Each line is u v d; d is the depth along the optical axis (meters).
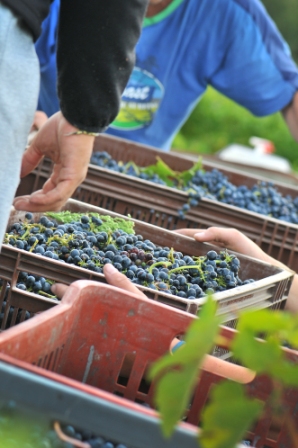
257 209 3.17
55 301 1.69
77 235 2.06
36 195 1.81
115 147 3.50
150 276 1.88
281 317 0.78
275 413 0.87
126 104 3.73
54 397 0.92
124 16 1.58
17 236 2.01
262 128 12.08
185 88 3.77
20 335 1.18
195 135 12.19
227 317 1.85
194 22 3.60
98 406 0.91
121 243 2.11
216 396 0.80
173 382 0.77
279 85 3.81
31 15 1.42
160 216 2.78
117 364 1.45
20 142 1.46
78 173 1.75
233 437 0.78
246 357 0.79
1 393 0.92
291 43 15.03
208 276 2.05
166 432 0.76
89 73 1.60
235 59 3.71
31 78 1.45
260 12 3.71
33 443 0.98
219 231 2.29
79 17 1.56
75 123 1.66
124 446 1.24
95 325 1.44
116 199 2.79
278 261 2.49
